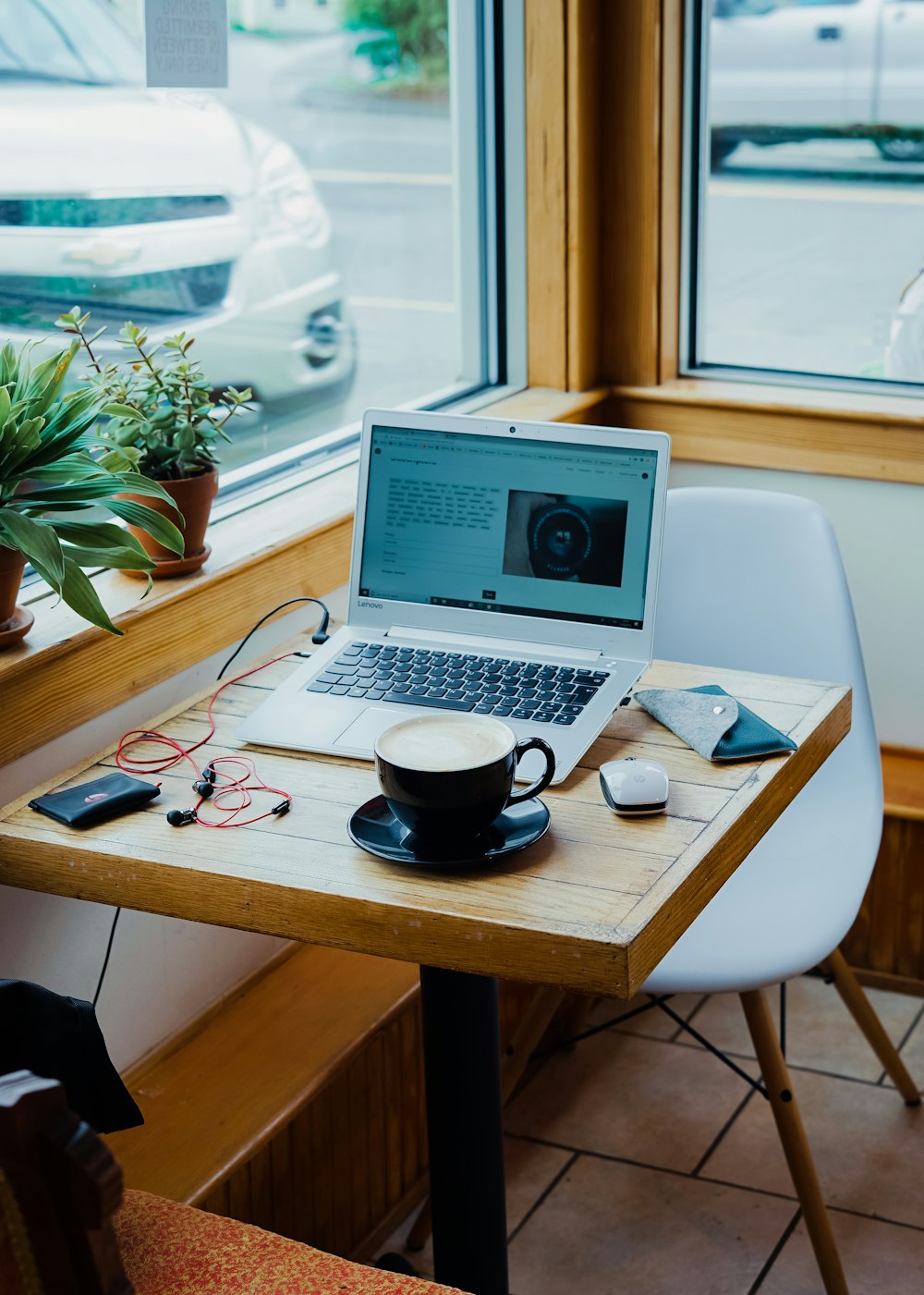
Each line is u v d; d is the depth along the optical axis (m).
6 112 1.66
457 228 2.59
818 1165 2.01
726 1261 1.84
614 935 1.06
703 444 2.64
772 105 2.52
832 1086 2.18
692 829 1.23
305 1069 1.76
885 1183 1.97
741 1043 2.30
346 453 2.34
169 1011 1.83
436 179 2.51
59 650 1.50
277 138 2.12
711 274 2.68
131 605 1.64
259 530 1.93
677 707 1.44
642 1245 1.88
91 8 1.76
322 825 1.26
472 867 1.17
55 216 1.75
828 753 1.49
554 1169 2.03
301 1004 1.91
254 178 2.09
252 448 2.17
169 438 1.67
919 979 2.40
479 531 1.56
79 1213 0.71
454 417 1.57
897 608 2.55
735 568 1.97
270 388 2.19
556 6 2.42
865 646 2.60
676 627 1.98
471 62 2.53
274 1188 1.69
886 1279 1.80
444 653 1.54
